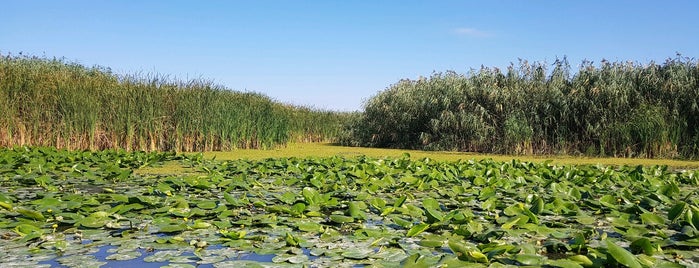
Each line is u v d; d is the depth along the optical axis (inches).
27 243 142.3
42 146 430.3
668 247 143.6
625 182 279.0
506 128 532.1
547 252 139.9
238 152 496.1
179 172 322.0
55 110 447.2
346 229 165.3
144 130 463.8
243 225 166.4
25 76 452.4
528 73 576.4
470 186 262.2
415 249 139.0
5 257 128.0
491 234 149.5
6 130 427.8
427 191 254.5
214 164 366.0
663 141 468.4
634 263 113.2
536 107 537.6
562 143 515.8
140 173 315.9
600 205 201.0
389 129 665.6
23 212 167.0
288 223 170.1
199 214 177.5
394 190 254.7
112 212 176.9
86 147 446.0
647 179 280.5
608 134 495.8
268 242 145.1
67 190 243.1
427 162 382.3
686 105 480.4
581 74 532.7
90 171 306.3
